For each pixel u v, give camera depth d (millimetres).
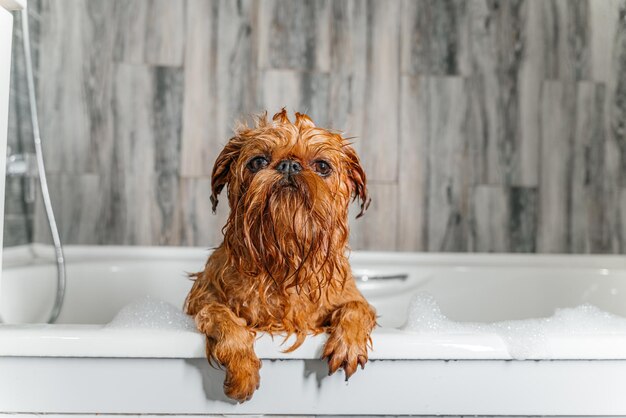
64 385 842
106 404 846
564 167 2109
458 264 1880
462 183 2094
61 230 1985
